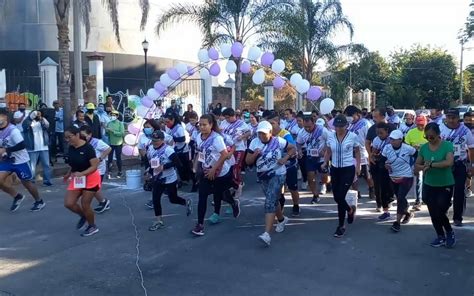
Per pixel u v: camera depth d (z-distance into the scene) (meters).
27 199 10.08
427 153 6.55
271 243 6.98
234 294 5.18
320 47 28.05
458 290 5.24
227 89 24.81
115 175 13.31
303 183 11.26
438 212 6.56
